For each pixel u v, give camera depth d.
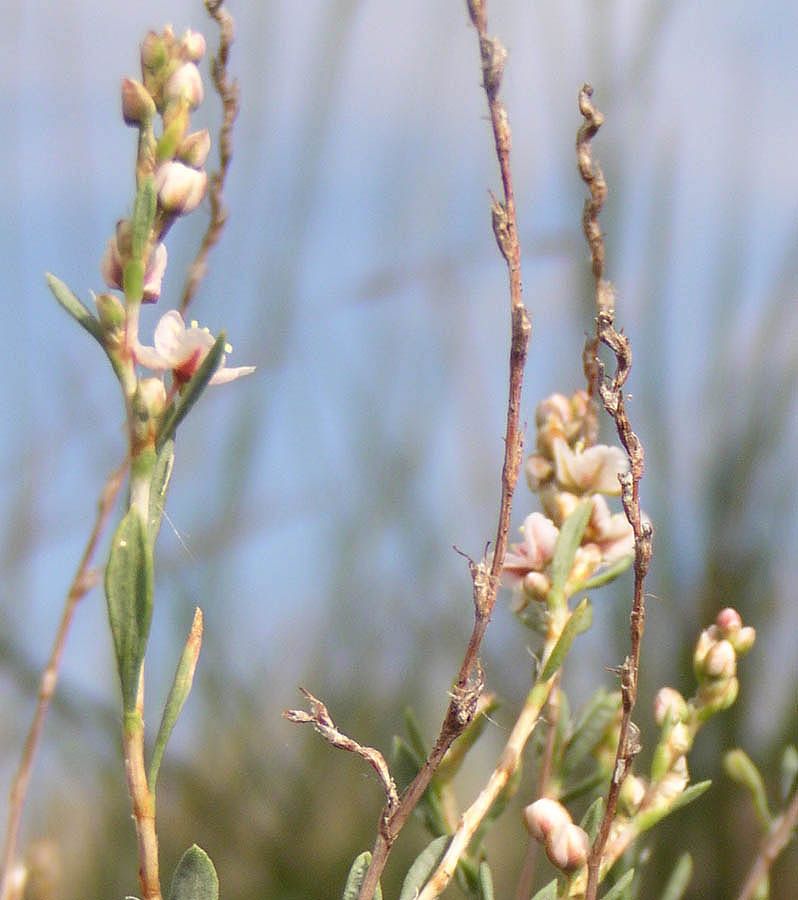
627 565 0.27
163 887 0.45
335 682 0.50
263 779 0.48
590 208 0.26
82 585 0.29
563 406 0.28
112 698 0.45
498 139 0.24
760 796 0.28
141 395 0.24
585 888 0.25
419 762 0.27
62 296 0.25
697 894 0.41
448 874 0.25
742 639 0.27
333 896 0.46
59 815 0.44
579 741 0.28
